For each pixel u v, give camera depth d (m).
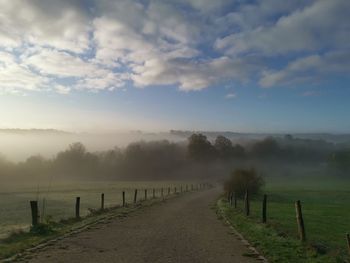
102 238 16.78
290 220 29.84
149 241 16.08
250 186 65.19
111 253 13.45
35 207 19.14
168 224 22.31
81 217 25.73
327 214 38.50
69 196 68.12
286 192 87.62
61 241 15.93
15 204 50.31
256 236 17.41
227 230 19.89
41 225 18.70
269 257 12.88
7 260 12.23
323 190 95.12
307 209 45.12
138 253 13.48
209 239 16.78
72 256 12.90
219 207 37.31
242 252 13.85
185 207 36.91
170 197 55.62
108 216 26.31
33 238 16.56
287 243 15.40
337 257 12.75
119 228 20.20
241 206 41.94
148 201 44.34
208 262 12.16
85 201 52.78
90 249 14.18
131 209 32.69
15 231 18.52
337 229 25.69
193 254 13.40
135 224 22.11
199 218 26.11
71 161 179.25
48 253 13.41
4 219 29.98
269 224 21.39
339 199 69.31
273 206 47.94
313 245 14.62
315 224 28.31
